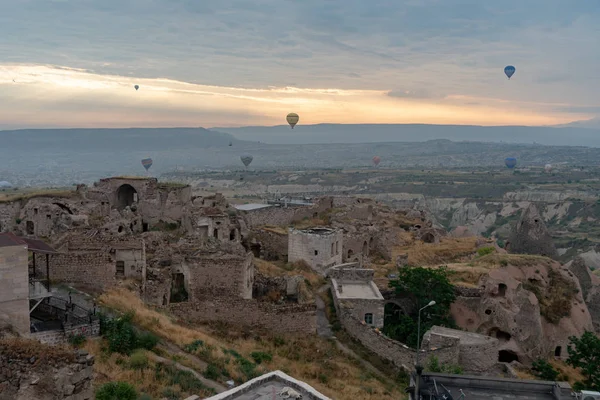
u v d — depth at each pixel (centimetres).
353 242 7006
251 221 7750
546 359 5497
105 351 2705
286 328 4141
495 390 2512
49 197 6406
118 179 7244
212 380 2744
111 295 3391
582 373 4991
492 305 5503
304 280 5262
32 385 1906
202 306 3897
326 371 3609
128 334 2828
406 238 8519
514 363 4975
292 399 1855
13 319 2547
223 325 3925
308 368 3541
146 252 4672
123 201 7475
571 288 6162
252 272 4725
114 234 4709
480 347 4353
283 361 3541
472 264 6228
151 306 3678
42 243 3086
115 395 2247
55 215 5994
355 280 5528
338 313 4809
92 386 2056
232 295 4269
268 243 6819
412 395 2456
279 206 9050
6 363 1934
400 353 4031
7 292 2527
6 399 1911
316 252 5994
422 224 9788
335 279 5506
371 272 5528
